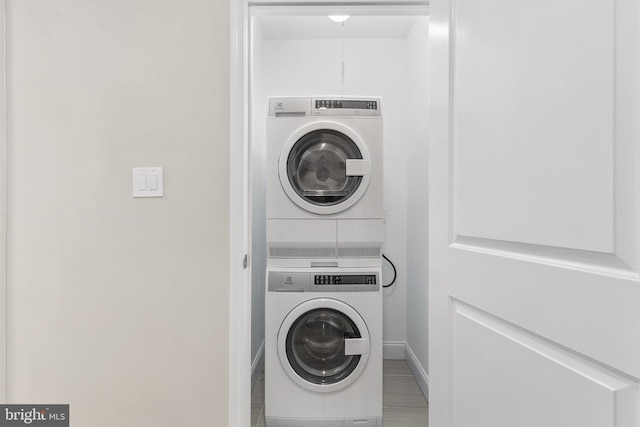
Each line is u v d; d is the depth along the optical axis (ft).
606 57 1.96
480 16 2.90
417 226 7.80
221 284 4.41
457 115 3.22
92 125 4.41
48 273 4.46
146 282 4.42
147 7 4.39
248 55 4.71
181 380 4.42
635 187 1.87
